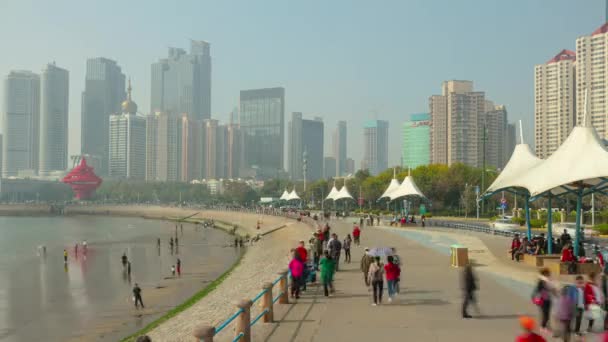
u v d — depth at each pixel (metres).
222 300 41.28
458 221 95.00
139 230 152.25
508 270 31.88
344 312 20.16
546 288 16.77
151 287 57.03
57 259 84.38
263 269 58.03
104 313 44.00
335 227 80.81
